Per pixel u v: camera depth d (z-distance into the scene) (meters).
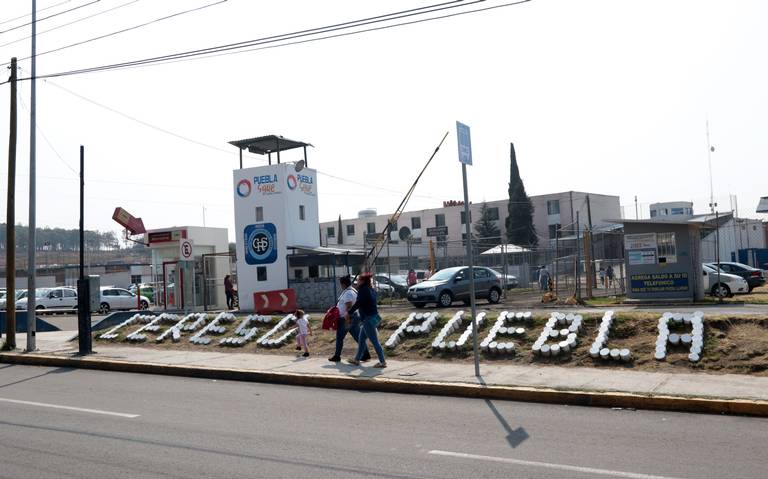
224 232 34.84
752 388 9.84
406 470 6.71
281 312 23.91
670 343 12.30
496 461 6.97
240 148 29.17
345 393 11.81
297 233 28.55
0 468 7.10
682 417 8.98
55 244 121.25
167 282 33.91
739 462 6.71
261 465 7.02
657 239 22.86
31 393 12.28
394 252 45.41
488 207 75.25
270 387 12.69
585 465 6.74
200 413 10.02
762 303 21.38
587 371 11.88
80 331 17.59
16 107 20.11
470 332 14.65
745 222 44.72
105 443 8.12
